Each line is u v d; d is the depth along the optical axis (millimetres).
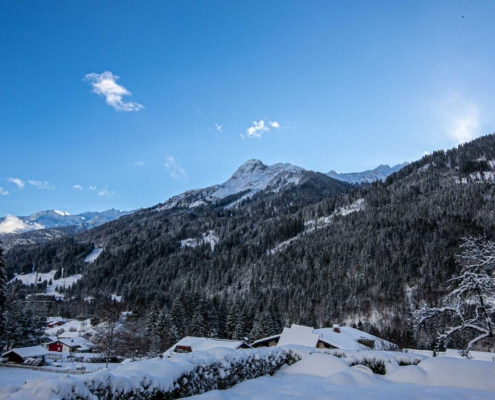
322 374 10578
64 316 113750
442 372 9281
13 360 43469
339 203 186125
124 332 51688
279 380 10008
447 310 14336
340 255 109875
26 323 53719
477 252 14492
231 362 9430
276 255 125125
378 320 78188
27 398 4988
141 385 6590
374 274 95312
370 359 11289
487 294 13984
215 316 65188
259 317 59938
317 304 90062
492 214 112500
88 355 58562
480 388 8492
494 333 13516
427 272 89812
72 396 5332
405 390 7898
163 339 57469
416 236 106562
